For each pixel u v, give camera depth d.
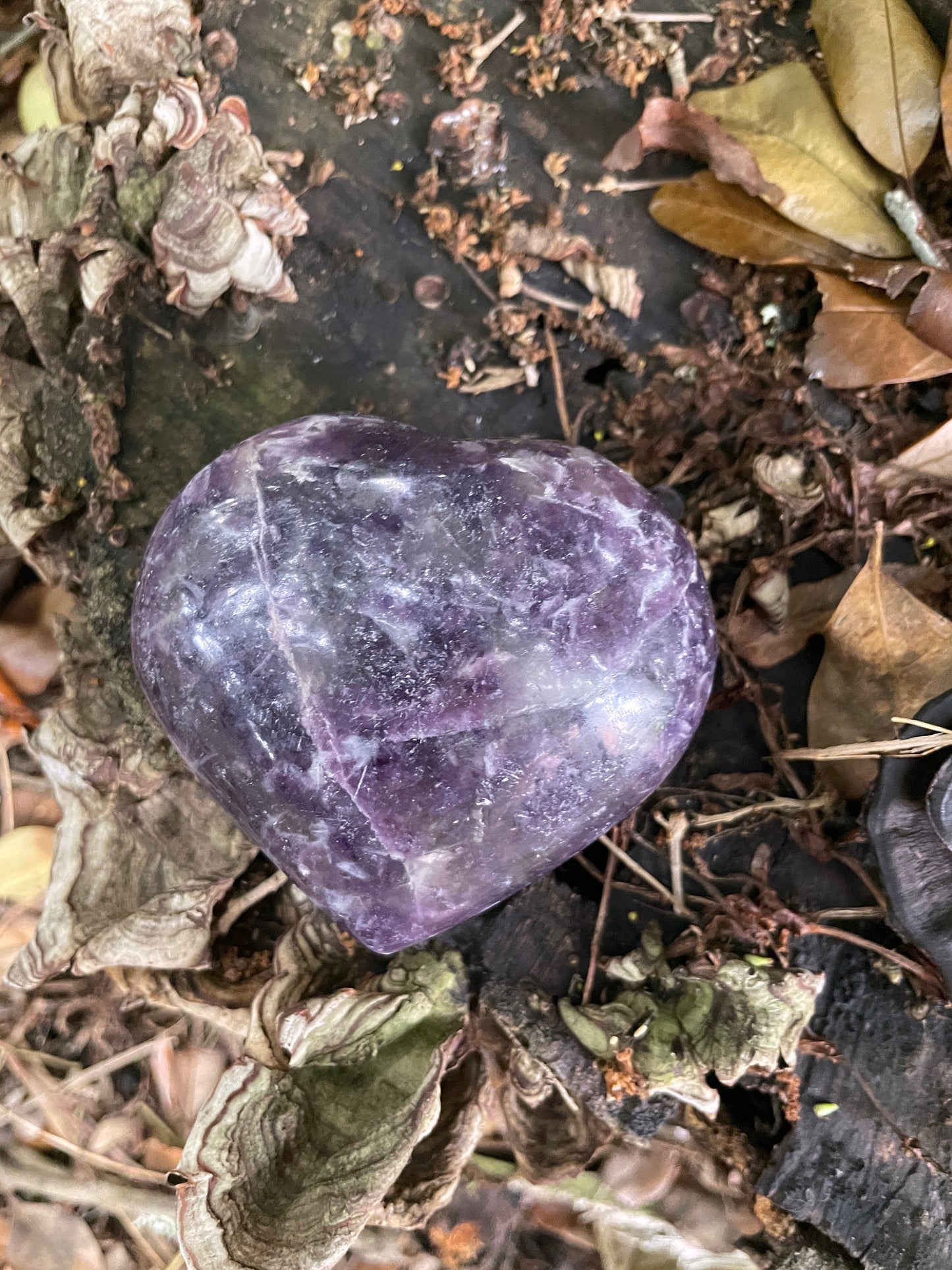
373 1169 0.13
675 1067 0.14
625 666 0.12
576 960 0.15
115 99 0.15
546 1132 0.15
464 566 0.12
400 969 0.14
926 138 0.14
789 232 0.14
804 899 0.15
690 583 0.13
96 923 0.15
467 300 0.15
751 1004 0.14
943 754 0.13
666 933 0.15
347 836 0.12
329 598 0.12
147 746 0.15
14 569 0.16
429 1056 0.14
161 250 0.14
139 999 0.17
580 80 0.15
